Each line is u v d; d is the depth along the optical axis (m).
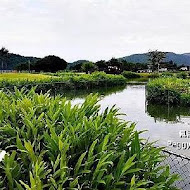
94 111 3.13
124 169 1.98
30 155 2.07
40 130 2.65
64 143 2.08
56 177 1.93
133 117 15.28
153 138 10.25
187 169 5.18
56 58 80.38
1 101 3.38
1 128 2.61
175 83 21.55
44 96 3.56
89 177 2.03
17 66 80.00
